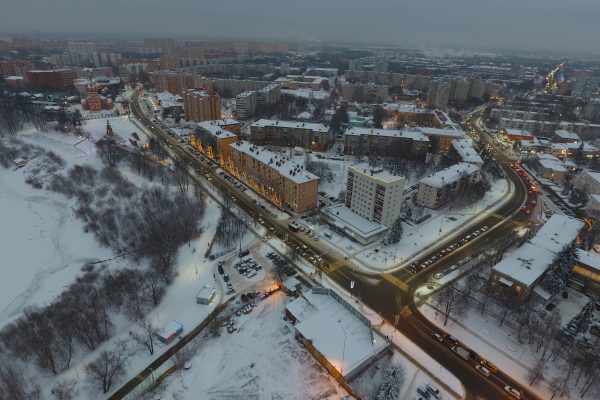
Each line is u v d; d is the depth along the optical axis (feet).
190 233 470.80
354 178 506.48
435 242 479.00
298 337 317.63
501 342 323.57
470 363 302.86
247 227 499.51
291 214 539.70
